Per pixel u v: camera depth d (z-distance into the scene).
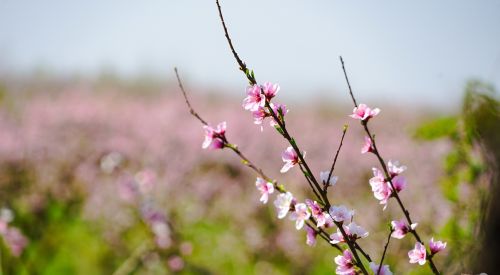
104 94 29.02
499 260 2.02
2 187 7.56
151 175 5.52
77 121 19.30
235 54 1.81
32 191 7.71
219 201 9.91
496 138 2.59
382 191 1.82
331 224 1.86
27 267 5.11
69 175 9.30
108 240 6.69
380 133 14.77
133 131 18.92
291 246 6.70
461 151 3.17
